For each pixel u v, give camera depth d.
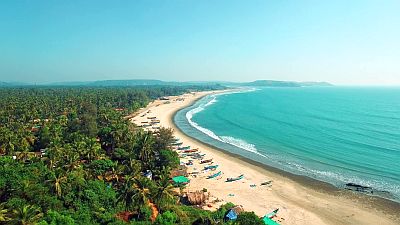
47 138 114.56
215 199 78.31
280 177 97.06
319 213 73.12
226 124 197.38
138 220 61.12
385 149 129.00
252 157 119.81
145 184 64.31
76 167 76.75
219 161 112.56
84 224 55.34
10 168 69.25
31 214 51.53
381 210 74.75
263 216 70.25
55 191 62.72
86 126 127.19
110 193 65.81
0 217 49.69
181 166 98.00
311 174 100.00
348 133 164.75
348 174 99.81
